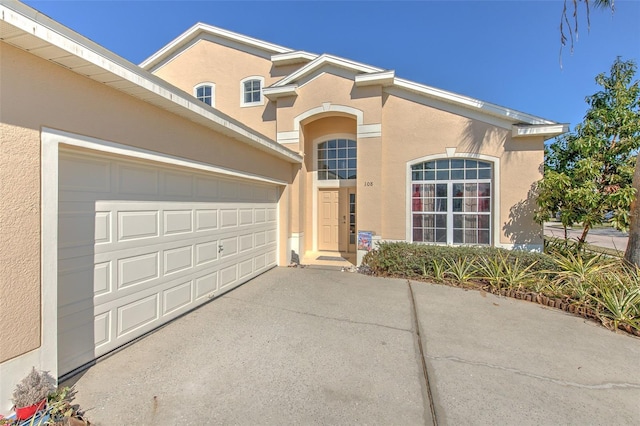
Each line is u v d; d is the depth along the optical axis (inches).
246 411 95.0
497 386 109.4
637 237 218.8
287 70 397.1
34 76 94.9
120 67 111.6
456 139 299.4
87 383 108.3
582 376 116.7
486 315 179.9
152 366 120.3
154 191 154.6
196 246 188.4
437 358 129.2
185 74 435.8
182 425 88.8
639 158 223.6
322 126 386.3
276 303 198.7
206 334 150.5
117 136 125.0
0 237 86.0
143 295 147.8
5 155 87.4
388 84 309.6
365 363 124.5
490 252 257.9
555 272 216.2
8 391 87.8
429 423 90.4
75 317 115.3
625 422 91.6
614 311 165.2
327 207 394.6
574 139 283.1
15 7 80.2
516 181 284.0
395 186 316.8
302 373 116.5
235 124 195.8
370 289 232.1
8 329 87.8
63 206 111.0
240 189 242.7
